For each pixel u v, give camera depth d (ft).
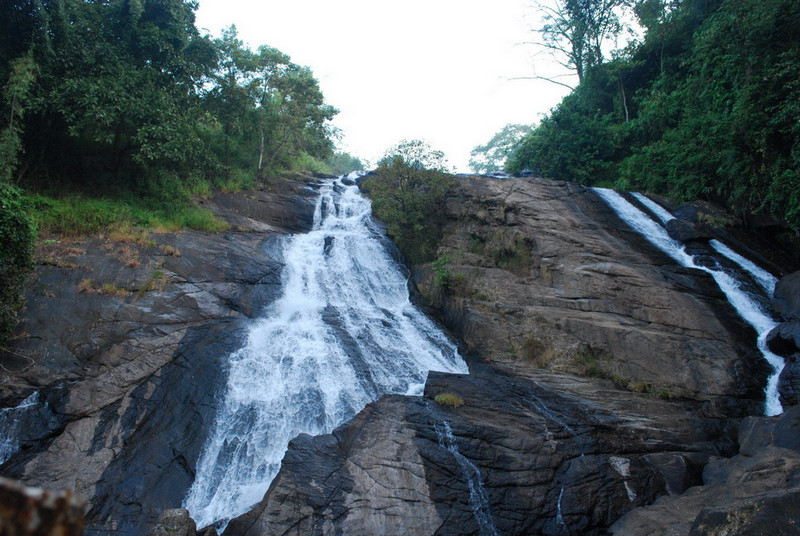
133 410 35.04
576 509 29.35
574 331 44.98
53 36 50.52
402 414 34.83
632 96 95.50
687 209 63.98
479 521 28.22
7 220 33.88
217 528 28.66
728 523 20.08
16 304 35.55
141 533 28.27
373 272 59.52
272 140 83.71
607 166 85.87
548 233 57.11
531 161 93.86
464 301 52.08
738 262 54.65
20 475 29.84
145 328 40.45
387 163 69.87
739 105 57.11
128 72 54.19
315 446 32.19
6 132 45.01
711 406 37.60
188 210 59.00
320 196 76.95
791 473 25.99
